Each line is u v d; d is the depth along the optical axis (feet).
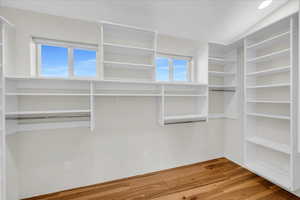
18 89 5.39
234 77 8.63
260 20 6.76
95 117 6.49
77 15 5.91
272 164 6.95
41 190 5.79
